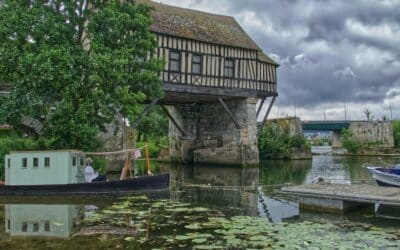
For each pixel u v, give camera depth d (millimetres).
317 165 25141
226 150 24094
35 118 14391
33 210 10062
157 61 15828
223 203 11156
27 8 14375
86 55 14016
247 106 23219
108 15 14477
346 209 9727
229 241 6875
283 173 19875
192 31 21422
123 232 7691
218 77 21891
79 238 7305
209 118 25422
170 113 27375
